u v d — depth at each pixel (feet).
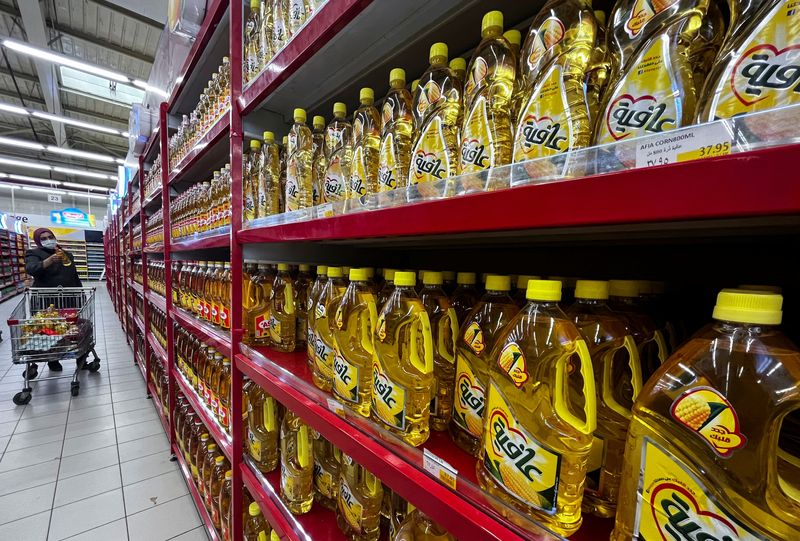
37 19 15.88
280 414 3.84
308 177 3.20
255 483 3.50
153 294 9.07
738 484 1.01
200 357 5.64
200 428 6.00
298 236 2.46
